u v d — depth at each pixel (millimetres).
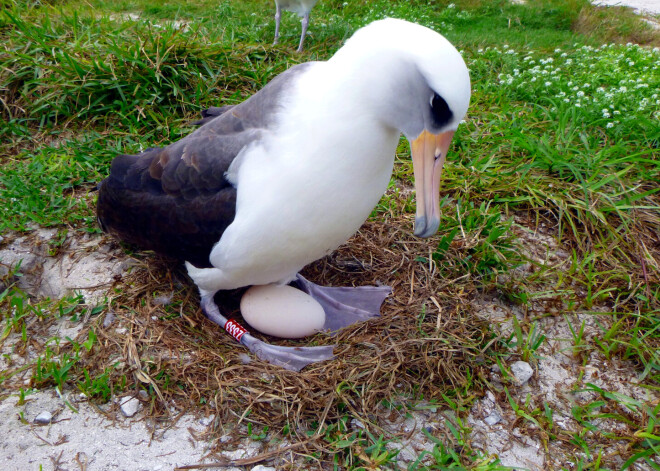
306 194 642
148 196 750
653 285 906
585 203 1007
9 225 902
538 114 1292
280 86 682
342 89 618
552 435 693
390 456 638
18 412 672
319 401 676
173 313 803
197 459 639
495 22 2172
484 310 874
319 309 797
